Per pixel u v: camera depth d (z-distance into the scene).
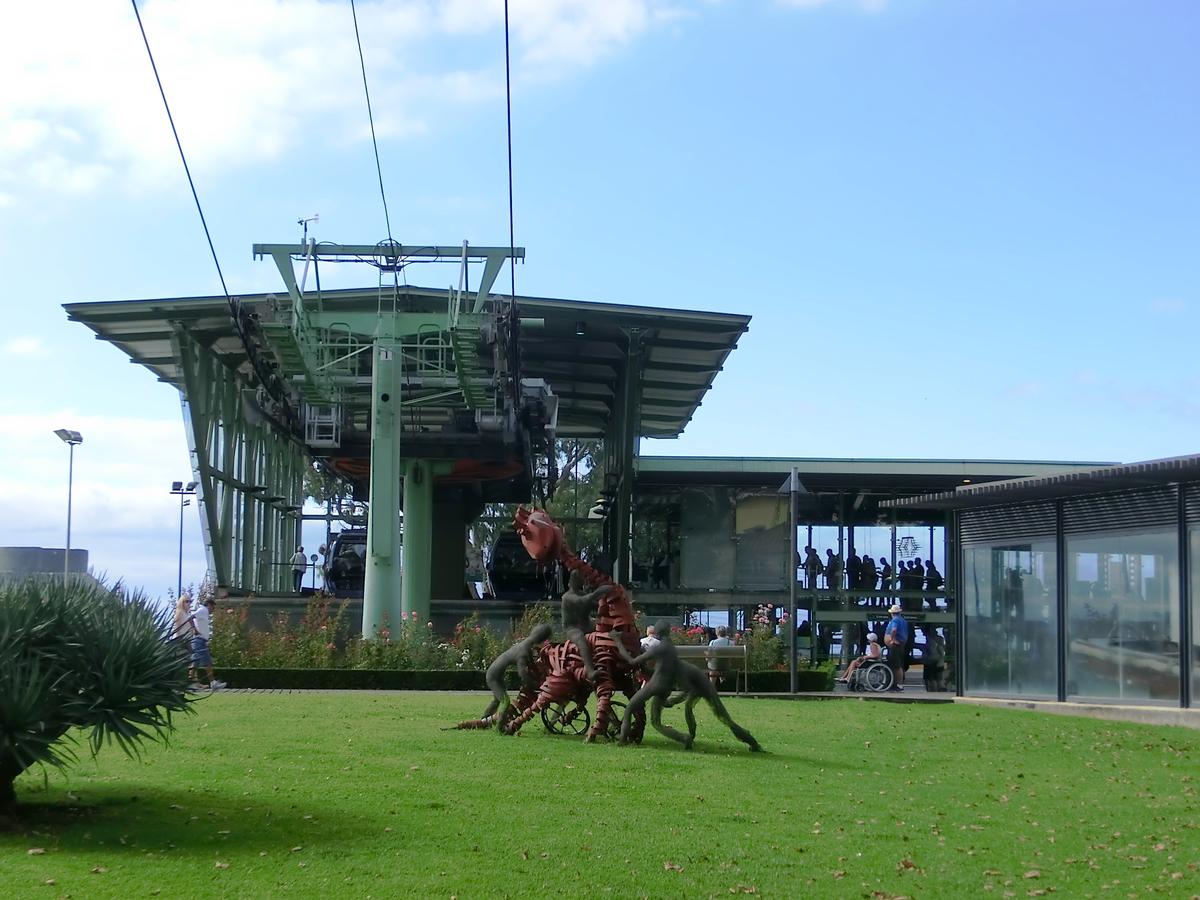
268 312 31.23
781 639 31.06
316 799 11.23
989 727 19.97
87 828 9.77
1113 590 22.81
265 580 49.59
